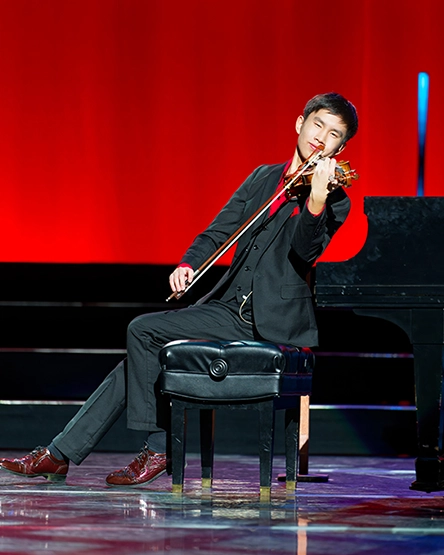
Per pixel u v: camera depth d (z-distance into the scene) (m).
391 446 11.41
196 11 16.27
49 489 8.13
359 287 7.98
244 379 7.73
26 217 16.39
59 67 16.30
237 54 16.23
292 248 8.15
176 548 5.79
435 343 8.09
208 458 8.52
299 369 8.22
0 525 6.47
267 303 8.20
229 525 6.52
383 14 16.16
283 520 6.73
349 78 16.17
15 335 13.85
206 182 16.28
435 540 6.09
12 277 15.14
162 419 8.28
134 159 16.31
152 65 16.27
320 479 9.05
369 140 16.16
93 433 8.43
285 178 8.39
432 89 16.14
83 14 16.28
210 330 8.33
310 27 16.20
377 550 5.79
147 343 8.23
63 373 12.41
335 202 8.42
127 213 16.33
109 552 5.65
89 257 16.39
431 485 8.27
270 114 16.23
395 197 7.98
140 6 16.28
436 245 7.93
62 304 14.62
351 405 11.73
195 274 8.33
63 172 16.36
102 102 16.28
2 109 16.31
